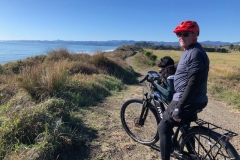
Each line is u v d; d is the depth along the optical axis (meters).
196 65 2.27
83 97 5.79
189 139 2.76
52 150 2.96
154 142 3.51
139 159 3.20
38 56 14.91
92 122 4.32
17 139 3.03
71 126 3.81
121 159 3.16
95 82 7.62
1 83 7.05
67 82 6.17
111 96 7.10
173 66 3.17
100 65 12.56
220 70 16.27
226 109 6.59
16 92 5.78
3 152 2.87
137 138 3.73
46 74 5.46
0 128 3.17
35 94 5.05
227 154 2.46
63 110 4.11
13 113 3.52
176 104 2.52
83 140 3.44
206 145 2.72
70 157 3.05
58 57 12.44
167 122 2.70
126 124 3.98
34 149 2.85
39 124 3.31
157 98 3.24
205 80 2.48
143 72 21.53
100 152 3.26
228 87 10.02
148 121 4.49
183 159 2.81
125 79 12.57
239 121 5.43
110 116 4.82
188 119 2.74
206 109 6.46
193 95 2.35
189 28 2.35
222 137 2.41
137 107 3.78
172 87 2.86
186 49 2.48
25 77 5.28
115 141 3.64
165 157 2.73
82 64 10.62
